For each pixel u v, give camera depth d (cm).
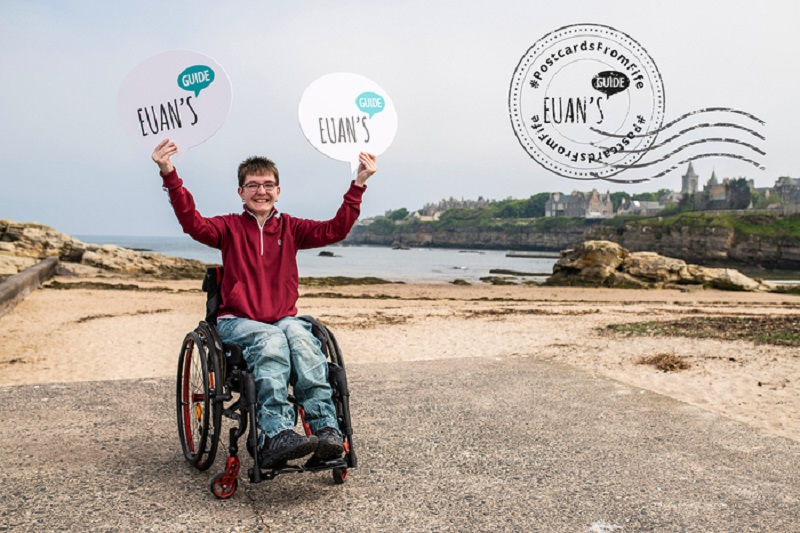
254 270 354
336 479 369
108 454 416
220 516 322
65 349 1033
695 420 514
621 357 909
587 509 342
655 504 350
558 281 4119
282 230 366
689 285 3756
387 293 2986
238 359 341
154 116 373
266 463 307
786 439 468
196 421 398
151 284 2938
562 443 454
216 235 353
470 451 436
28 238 3588
